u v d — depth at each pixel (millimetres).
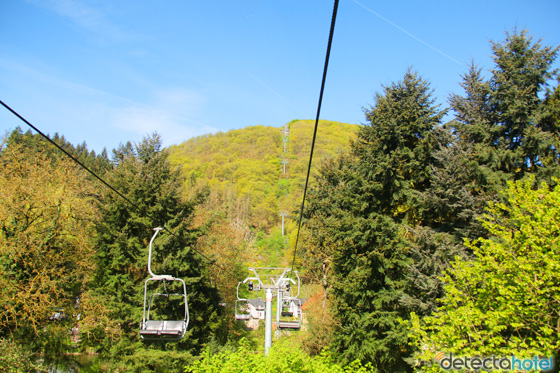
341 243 26203
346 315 24953
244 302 40406
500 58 23547
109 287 29297
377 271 24312
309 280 40781
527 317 10898
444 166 23688
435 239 21469
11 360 20797
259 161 159625
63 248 26750
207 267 31828
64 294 25031
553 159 20562
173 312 28500
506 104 22656
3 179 25281
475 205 20766
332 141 169625
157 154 34125
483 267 12383
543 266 10828
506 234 12430
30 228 25125
